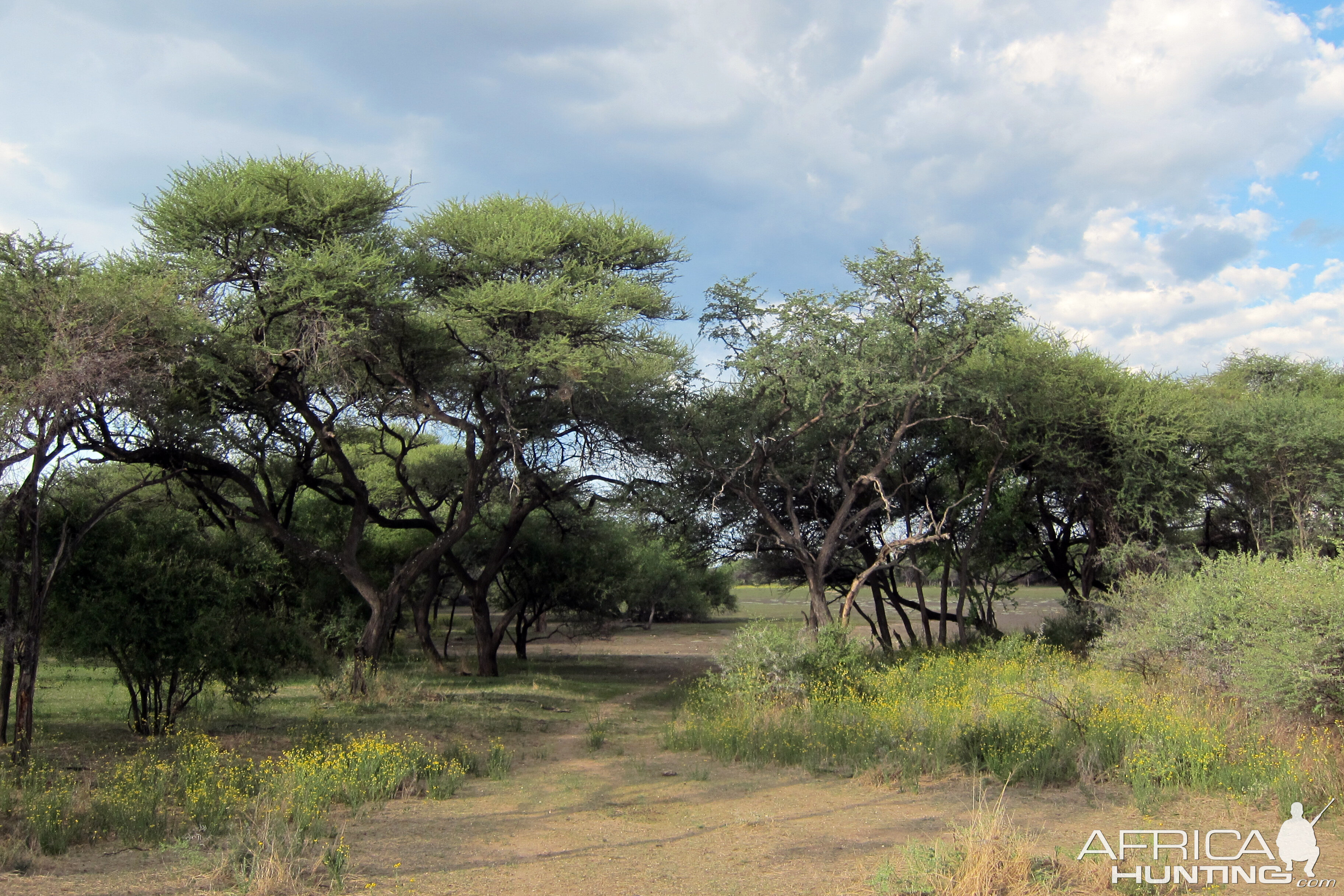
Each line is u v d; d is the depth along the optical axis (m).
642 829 7.95
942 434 24.25
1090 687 12.08
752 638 15.81
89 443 13.05
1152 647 13.42
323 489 22.23
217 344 14.62
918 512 26.02
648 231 20.53
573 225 19.98
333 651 24.75
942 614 25.56
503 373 18.38
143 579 12.52
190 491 18.30
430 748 11.55
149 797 7.99
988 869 5.81
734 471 20.89
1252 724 10.02
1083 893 5.77
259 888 5.89
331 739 11.96
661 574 45.22
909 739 10.78
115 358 10.16
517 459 21.08
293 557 22.06
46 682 19.81
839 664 15.63
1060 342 23.69
